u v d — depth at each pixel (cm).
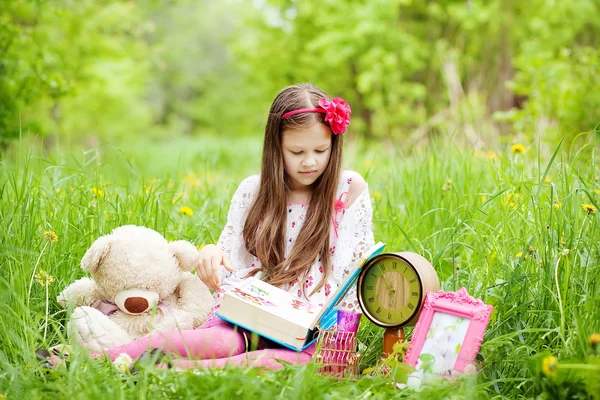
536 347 231
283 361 214
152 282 254
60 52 869
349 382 211
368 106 1477
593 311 221
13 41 674
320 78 1600
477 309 221
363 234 281
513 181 317
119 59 1223
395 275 234
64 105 1648
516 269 253
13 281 241
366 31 1371
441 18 1449
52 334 255
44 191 340
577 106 621
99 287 260
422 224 355
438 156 443
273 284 271
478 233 301
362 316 280
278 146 276
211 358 236
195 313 263
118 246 254
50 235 276
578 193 277
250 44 1695
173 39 3152
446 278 311
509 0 1371
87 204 330
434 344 222
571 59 744
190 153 1392
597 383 182
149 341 226
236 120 3256
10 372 204
